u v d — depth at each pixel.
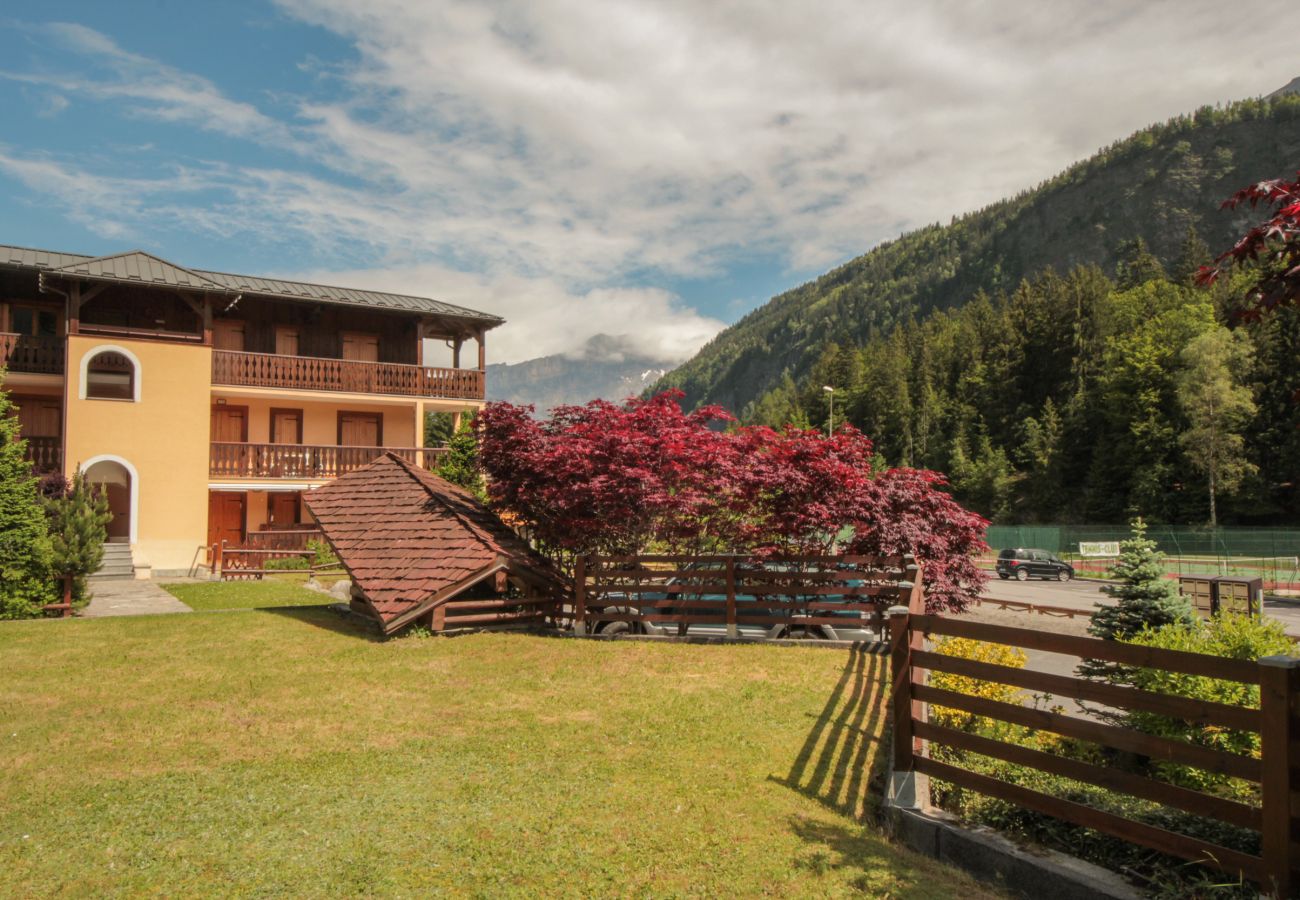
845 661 9.91
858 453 13.22
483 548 11.53
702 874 4.52
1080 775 4.60
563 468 11.98
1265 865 3.77
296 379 27.06
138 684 8.55
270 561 24.41
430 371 29.50
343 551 12.70
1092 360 89.75
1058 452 79.00
